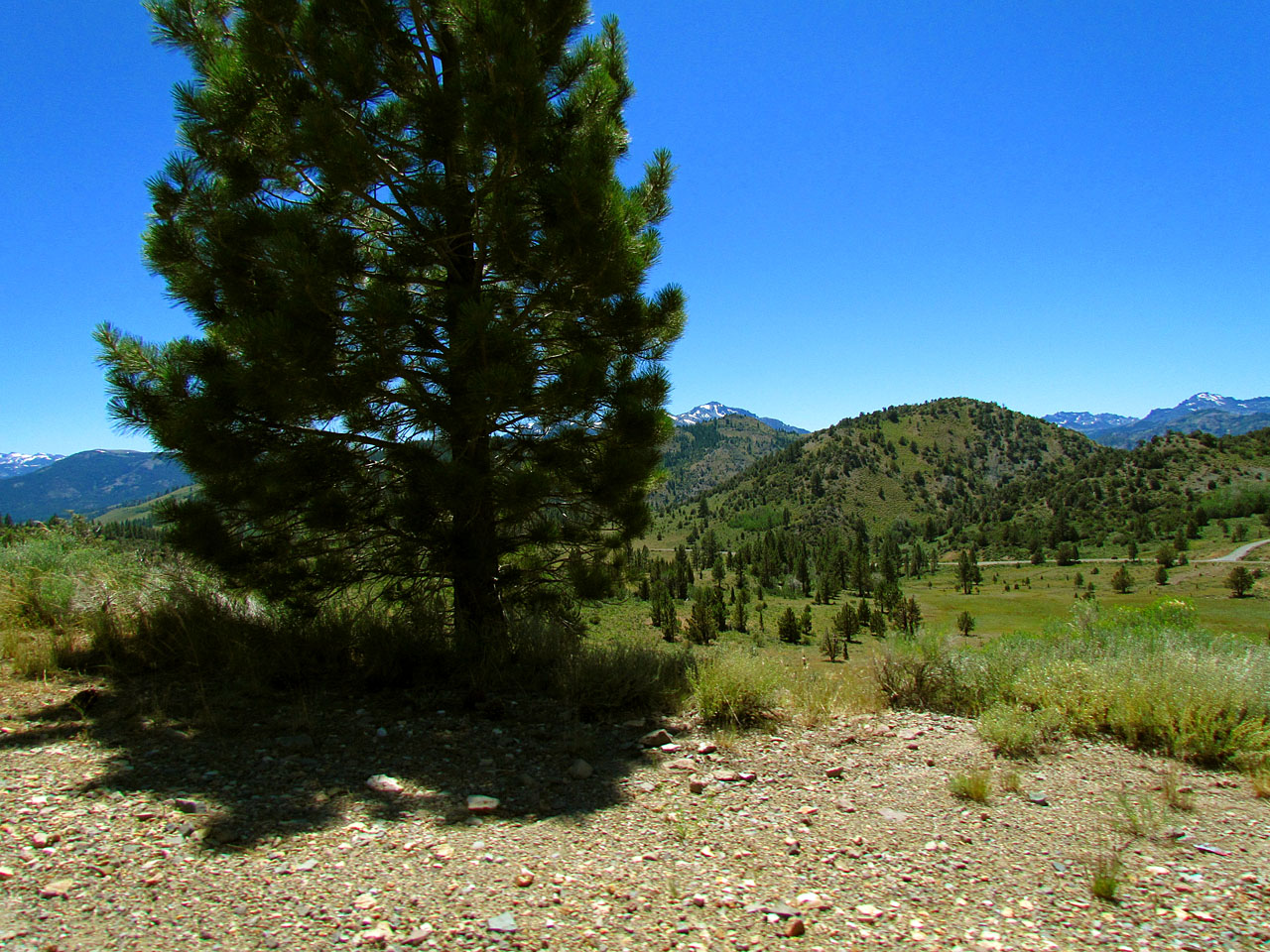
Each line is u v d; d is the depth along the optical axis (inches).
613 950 107.5
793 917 119.0
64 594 311.4
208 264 261.9
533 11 283.1
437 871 131.9
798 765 202.8
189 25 297.0
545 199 258.2
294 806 158.2
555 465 272.8
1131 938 114.8
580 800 172.4
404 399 258.8
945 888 131.6
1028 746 218.8
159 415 256.5
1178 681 234.5
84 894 116.4
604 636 382.3
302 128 247.4
